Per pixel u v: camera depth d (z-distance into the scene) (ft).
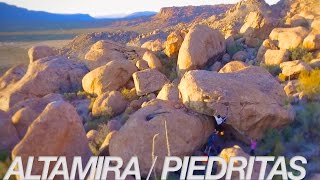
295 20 100.17
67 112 34.45
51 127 32.86
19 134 40.06
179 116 38.01
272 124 41.39
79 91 77.10
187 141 36.83
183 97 42.37
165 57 84.38
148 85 66.64
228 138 42.73
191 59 72.23
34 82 77.71
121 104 62.54
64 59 86.53
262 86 46.09
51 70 80.84
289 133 41.93
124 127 38.40
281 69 68.23
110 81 73.00
